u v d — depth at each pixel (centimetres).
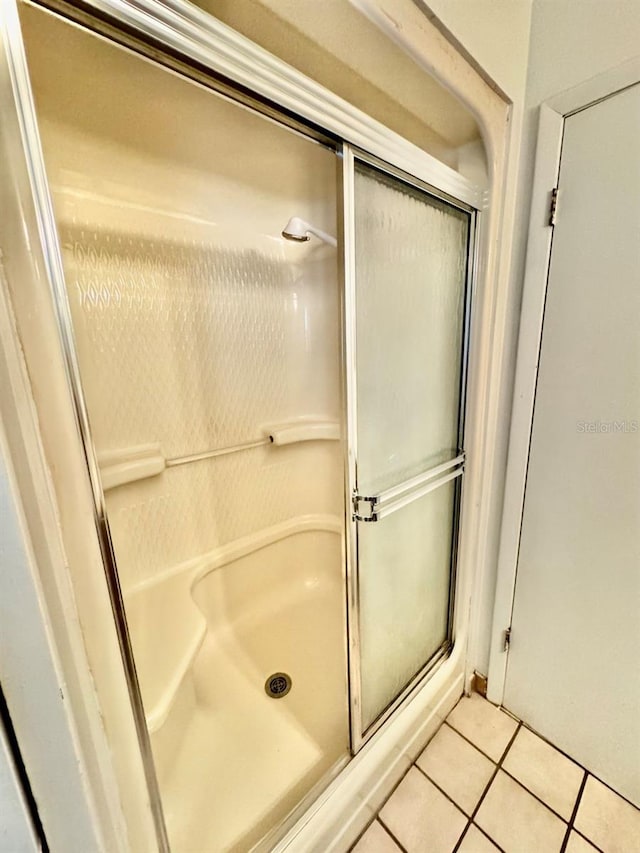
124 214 116
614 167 86
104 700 53
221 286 145
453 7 73
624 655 103
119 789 56
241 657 147
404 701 119
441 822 104
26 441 41
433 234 102
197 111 95
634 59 80
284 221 157
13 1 38
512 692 132
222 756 112
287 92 62
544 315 103
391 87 81
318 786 97
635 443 92
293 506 183
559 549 111
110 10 44
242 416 160
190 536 148
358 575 98
